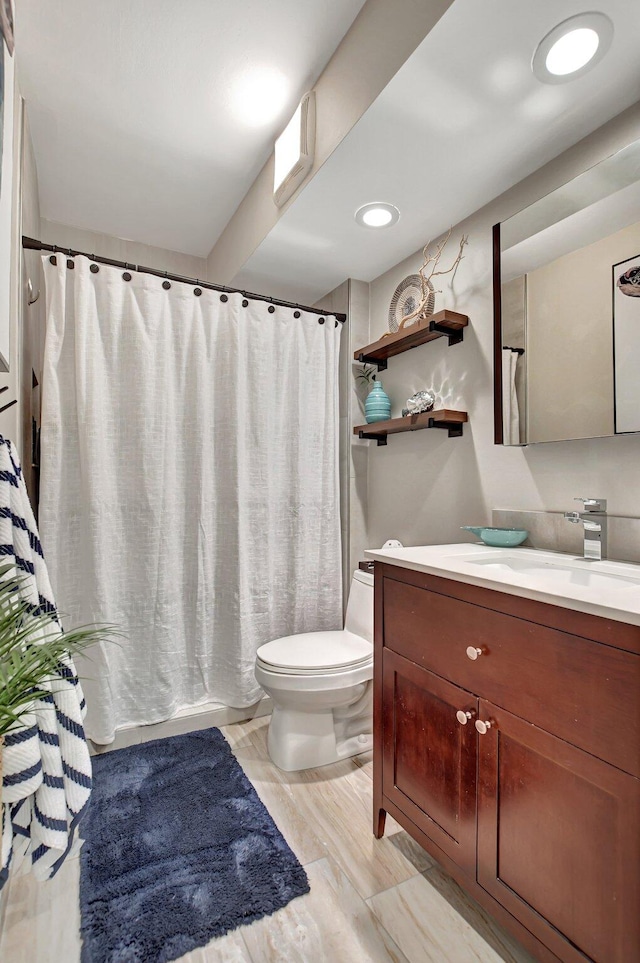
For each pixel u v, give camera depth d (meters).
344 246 2.16
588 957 0.84
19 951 1.08
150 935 1.11
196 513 2.09
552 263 1.53
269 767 1.80
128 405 1.93
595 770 0.84
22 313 1.60
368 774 1.77
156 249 2.78
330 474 2.44
